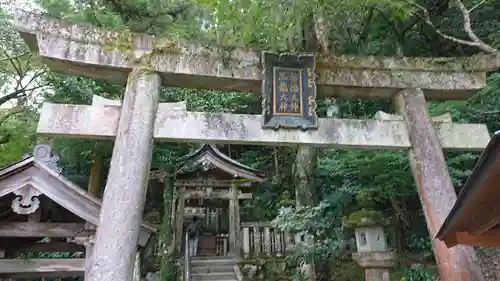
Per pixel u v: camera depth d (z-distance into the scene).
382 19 8.53
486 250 7.28
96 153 10.96
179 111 4.32
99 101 4.34
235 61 4.64
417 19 8.54
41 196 5.30
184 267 10.02
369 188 8.22
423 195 4.34
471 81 5.05
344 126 4.60
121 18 8.18
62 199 5.06
